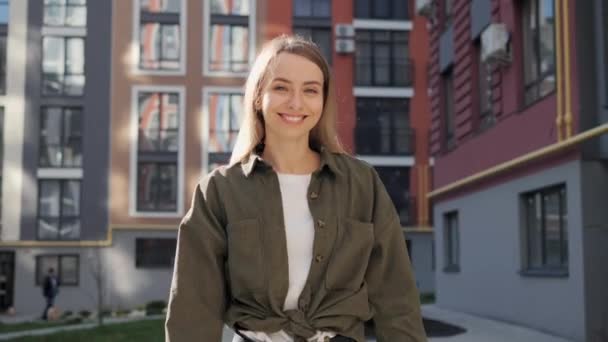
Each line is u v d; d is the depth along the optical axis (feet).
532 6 38.91
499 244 42.83
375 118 101.30
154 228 96.68
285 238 7.31
